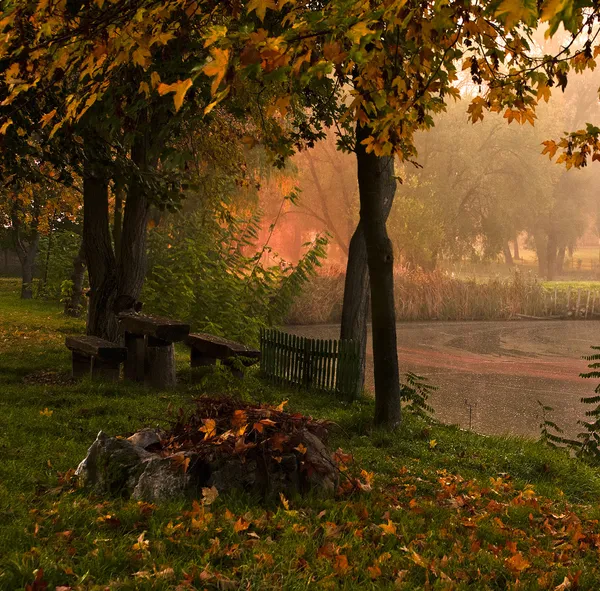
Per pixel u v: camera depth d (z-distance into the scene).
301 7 4.17
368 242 9.72
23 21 4.32
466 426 13.38
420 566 4.38
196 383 11.13
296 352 13.98
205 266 20.11
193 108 8.34
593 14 4.11
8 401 9.41
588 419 14.59
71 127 9.09
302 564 4.19
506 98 5.38
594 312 40.72
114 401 9.45
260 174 23.14
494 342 28.55
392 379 9.73
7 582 3.62
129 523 4.64
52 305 28.23
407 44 5.05
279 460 5.35
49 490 5.32
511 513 6.05
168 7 4.16
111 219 23.64
